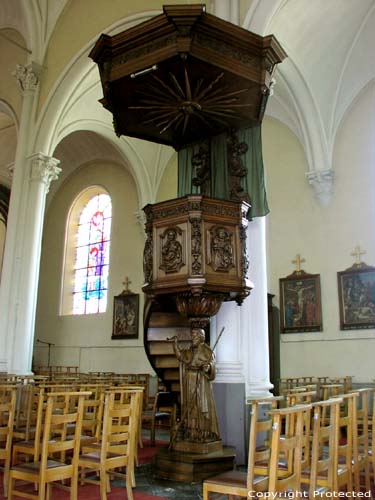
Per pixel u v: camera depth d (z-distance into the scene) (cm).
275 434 300
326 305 1234
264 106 687
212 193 754
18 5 1373
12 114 1420
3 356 1114
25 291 1149
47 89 1280
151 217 619
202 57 583
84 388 648
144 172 1598
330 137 1295
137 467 634
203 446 562
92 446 521
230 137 754
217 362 684
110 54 639
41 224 1210
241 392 659
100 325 1683
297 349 1251
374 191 1215
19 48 1440
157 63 593
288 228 1335
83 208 1900
